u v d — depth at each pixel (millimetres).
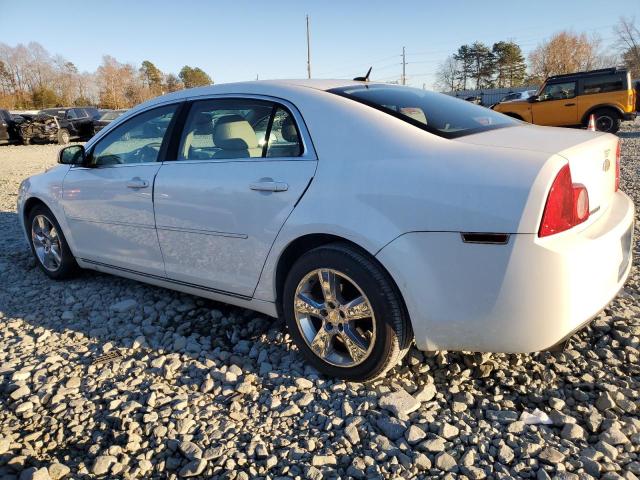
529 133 2633
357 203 2490
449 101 3213
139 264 3707
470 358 2895
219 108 3244
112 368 3039
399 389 2654
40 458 2309
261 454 2252
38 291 4348
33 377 2965
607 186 2617
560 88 15656
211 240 3150
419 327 2430
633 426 2297
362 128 2635
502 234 2150
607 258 2328
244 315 3643
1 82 84750
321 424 2453
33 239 4656
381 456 2211
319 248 2658
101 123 25750
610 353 2863
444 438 2309
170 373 2941
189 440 2369
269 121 2967
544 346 2256
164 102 3596
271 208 2803
